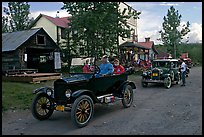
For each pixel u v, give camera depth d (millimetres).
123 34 25297
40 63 25453
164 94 12203
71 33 27750
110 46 24531
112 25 23938
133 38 38500
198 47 52969
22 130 6336
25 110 8625
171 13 47062
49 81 16578
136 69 25609
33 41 22312
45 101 7672
